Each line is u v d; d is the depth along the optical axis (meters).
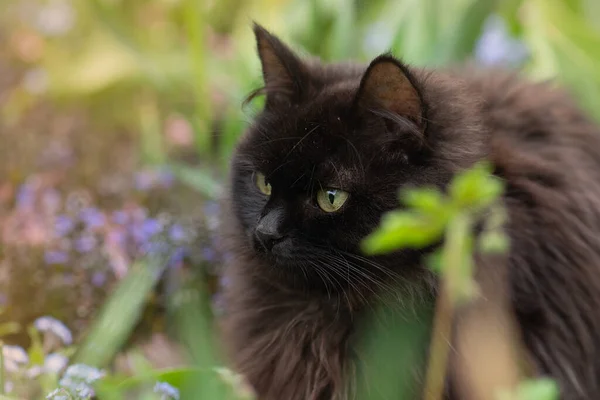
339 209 0.71
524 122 0.79
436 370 0.68
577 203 0.76
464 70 0.85
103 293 0.84
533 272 0.74
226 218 0.80
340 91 0.72
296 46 1.00
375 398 0.73
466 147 0.71
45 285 0.83
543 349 0.74
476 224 0.70
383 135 0.71
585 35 1.06
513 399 0.57
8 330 0.81
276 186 0.73
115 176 1.03
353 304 0.73
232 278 0.80
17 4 1.35
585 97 1.03
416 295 0.72
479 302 0.71
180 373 0.69
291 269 0.73
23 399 0.70
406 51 1.04
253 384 0.77
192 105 1.13
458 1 1.06
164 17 1.21
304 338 0.76
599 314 0.76
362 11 1.07
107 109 1.14
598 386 0.77
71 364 0.76
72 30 1.20
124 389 0.69
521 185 0.75
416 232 0.56
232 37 1.17
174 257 0.85
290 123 0.73
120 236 0.87
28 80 1.17
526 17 1.09
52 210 0.92
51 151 1.04
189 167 0.99
